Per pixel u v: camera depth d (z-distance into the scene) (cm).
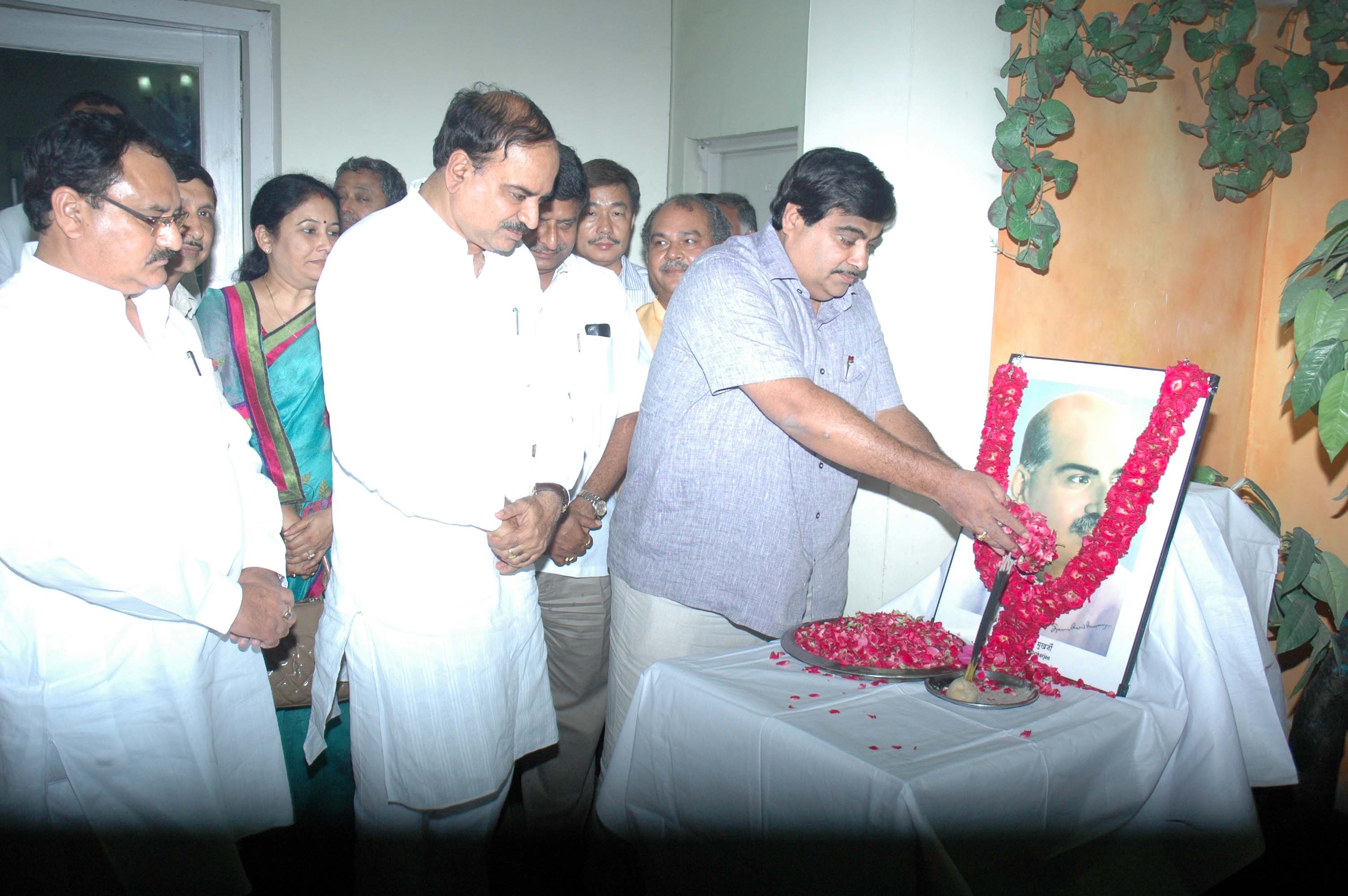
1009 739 146
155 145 155
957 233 245
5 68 338
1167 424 170
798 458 193
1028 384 197
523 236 179
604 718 250
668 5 450
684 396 193
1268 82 282
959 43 239
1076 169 242
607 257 288
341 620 180
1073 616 177
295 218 218
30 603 152
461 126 166
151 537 155
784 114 394
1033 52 243
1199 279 292
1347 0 271
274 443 218
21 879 156
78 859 164
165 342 169
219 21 358
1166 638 178
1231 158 283
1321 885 229
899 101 236
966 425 255
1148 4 262
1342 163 284
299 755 229
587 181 224
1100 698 165
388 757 180
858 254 185
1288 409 300
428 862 193
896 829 129
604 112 440
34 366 145
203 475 169
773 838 149
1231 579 188
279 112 371
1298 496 298
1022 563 177
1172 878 174
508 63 413
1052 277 262
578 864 244
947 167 241
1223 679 177
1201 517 192
